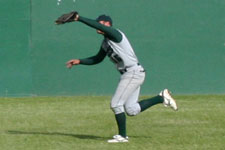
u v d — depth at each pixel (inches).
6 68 2193.7
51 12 2202.3
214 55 2281.0
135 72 1200.2
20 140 1248.2
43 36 2204.7
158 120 1558.8
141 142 1218.0
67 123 1507.1
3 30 2187.5
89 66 2226.9
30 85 2207.2
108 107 1849.2
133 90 1209.4
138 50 2245.3
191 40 2271.2
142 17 2244.1
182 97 2176.4
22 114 1683.1
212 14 2281.0
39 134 1331.2
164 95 1251.8
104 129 1408.7
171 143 1208.2
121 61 1197.1
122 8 2234.3
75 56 2218.3
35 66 2206.0
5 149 1149.7
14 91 2201.0
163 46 2257.6
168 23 2256.4
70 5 2207.2
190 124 1483.8
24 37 2196.1
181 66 2265.0
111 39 1185.4
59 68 2217.0
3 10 2181.3
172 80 2263.8
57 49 2210.9
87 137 1289.4
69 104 1939.0
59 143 1208.2
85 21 1149.7
